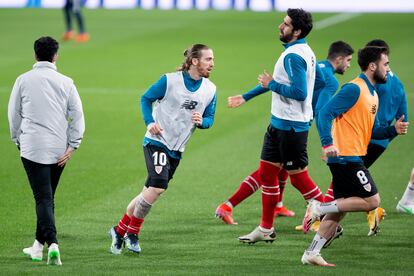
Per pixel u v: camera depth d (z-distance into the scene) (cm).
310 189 2697
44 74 2406
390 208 3042
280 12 9044
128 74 5881
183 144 2517
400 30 7738
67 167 3612
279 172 2775
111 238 2681
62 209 3006
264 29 7875
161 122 2492
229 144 4047
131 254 2511
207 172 3547
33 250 2453
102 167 3622
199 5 9350
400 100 2758
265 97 5134
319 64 2816
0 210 2984
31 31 7719
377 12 9025
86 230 2766
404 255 2505
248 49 6838
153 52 6719
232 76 5794
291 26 2516
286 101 2552
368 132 2366
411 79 5575
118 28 7944
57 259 2373
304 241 2669
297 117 2561
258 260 2448
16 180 3391
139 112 4753
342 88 2334
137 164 3675
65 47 6969
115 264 2392
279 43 7094
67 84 2417
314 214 2384
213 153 3875
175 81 2469
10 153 3847
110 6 9431
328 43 7044
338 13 8962
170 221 2888
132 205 2512
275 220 2923
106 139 4150
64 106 2412
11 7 9294
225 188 3306
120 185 3338
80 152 3888
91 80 5678
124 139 4150
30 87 2395
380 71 2338
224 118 4606
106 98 5125
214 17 8656
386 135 2392
